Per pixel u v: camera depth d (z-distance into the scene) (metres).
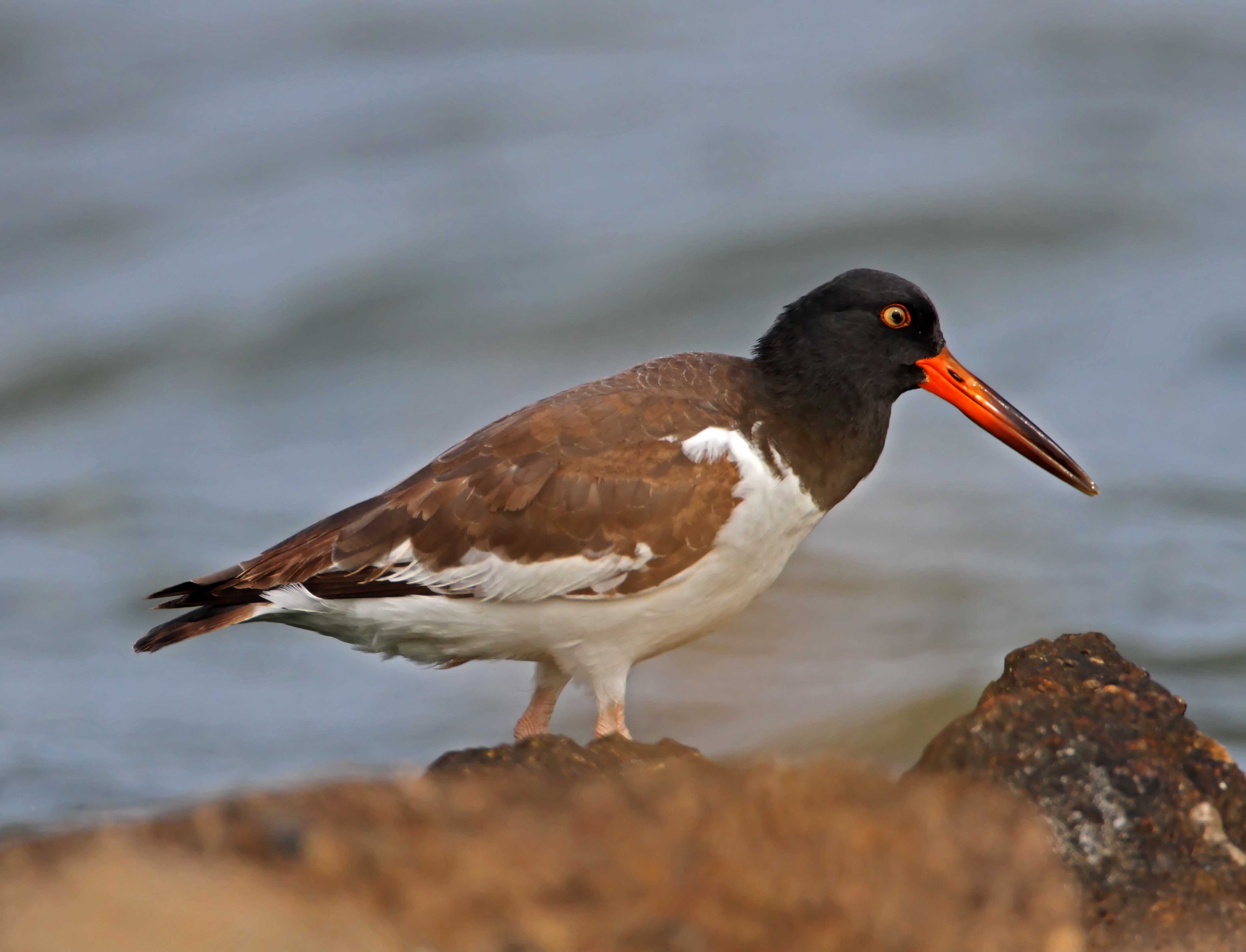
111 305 26.75
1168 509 17.34
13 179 33.44
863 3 39.84
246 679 14.69
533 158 31.42
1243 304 23.11
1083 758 6.78
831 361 9.68
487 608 9.27
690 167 30.06
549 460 9.27
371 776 7.11
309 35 41.00
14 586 16.94
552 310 24.89
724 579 9.42
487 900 5.70
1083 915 6.45
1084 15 36.09
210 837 6.04
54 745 12.82
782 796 6.54
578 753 7.48
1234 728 12.05
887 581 15.31
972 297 24.59
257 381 24.02
